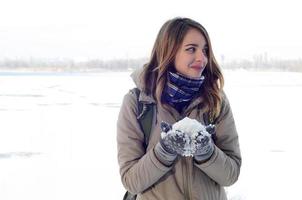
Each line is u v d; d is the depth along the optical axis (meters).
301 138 10.30
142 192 1.89
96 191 5.69
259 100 21.64
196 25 1.86
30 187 5.85
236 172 1.89
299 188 5.81
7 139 10.16
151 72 1.95
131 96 1.95
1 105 19.28
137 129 1.90
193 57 1.83
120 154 1.91
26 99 22.53
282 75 68.12
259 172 6.76
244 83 39.59
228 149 1.95
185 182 1.83
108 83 40.78
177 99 1.87
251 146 9.25
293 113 15.88
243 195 5.46
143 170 1.76
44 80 48.84
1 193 5.54
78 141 9.91
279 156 8.13
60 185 5.96
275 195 5.49
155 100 1.88
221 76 1.94
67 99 22.52
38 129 11.99
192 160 1.83
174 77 1.84
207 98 1.87
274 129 11.87
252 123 13.17
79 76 67.06
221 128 1.95
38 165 7.32
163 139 1.71
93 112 16.69
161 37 1.90
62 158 7.89
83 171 6.86
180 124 1.69
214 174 1.80
